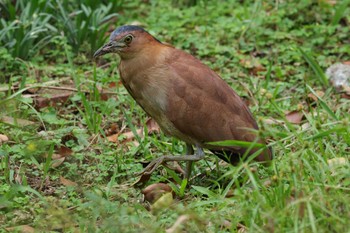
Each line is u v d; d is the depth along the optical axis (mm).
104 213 9328
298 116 12586
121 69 10836
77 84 12969
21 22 14477
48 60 14859
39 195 9844
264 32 15633
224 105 10492
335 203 8852
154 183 10680
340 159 10078
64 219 9188
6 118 12164
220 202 9562
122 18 16297
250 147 9406
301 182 9211
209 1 17062
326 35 15578
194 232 8984
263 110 13000
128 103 13102
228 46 15320
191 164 10734
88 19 14945
